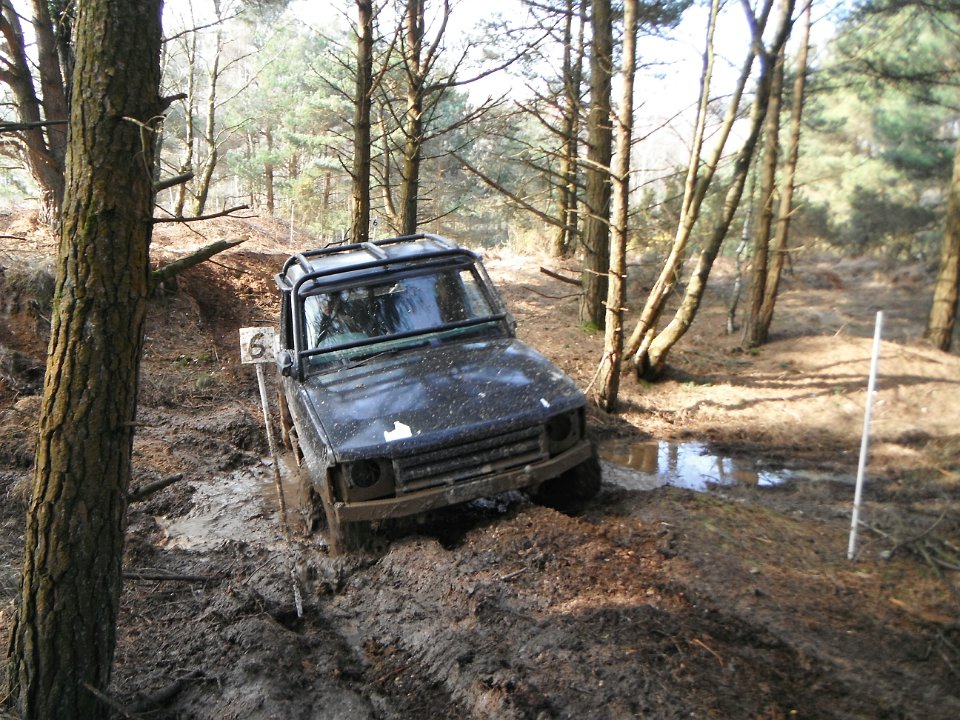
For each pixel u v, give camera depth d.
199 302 13.76
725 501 6.16
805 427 8.95
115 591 3.51
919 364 11.48
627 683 3.47
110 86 3.10
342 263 6.69
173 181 3.39
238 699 3.78
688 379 11.12
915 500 6.40
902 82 14.82
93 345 3.22
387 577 4.98
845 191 26.67
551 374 5.71
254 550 5.86
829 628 4.02
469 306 6.48
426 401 5.34
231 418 9.24
